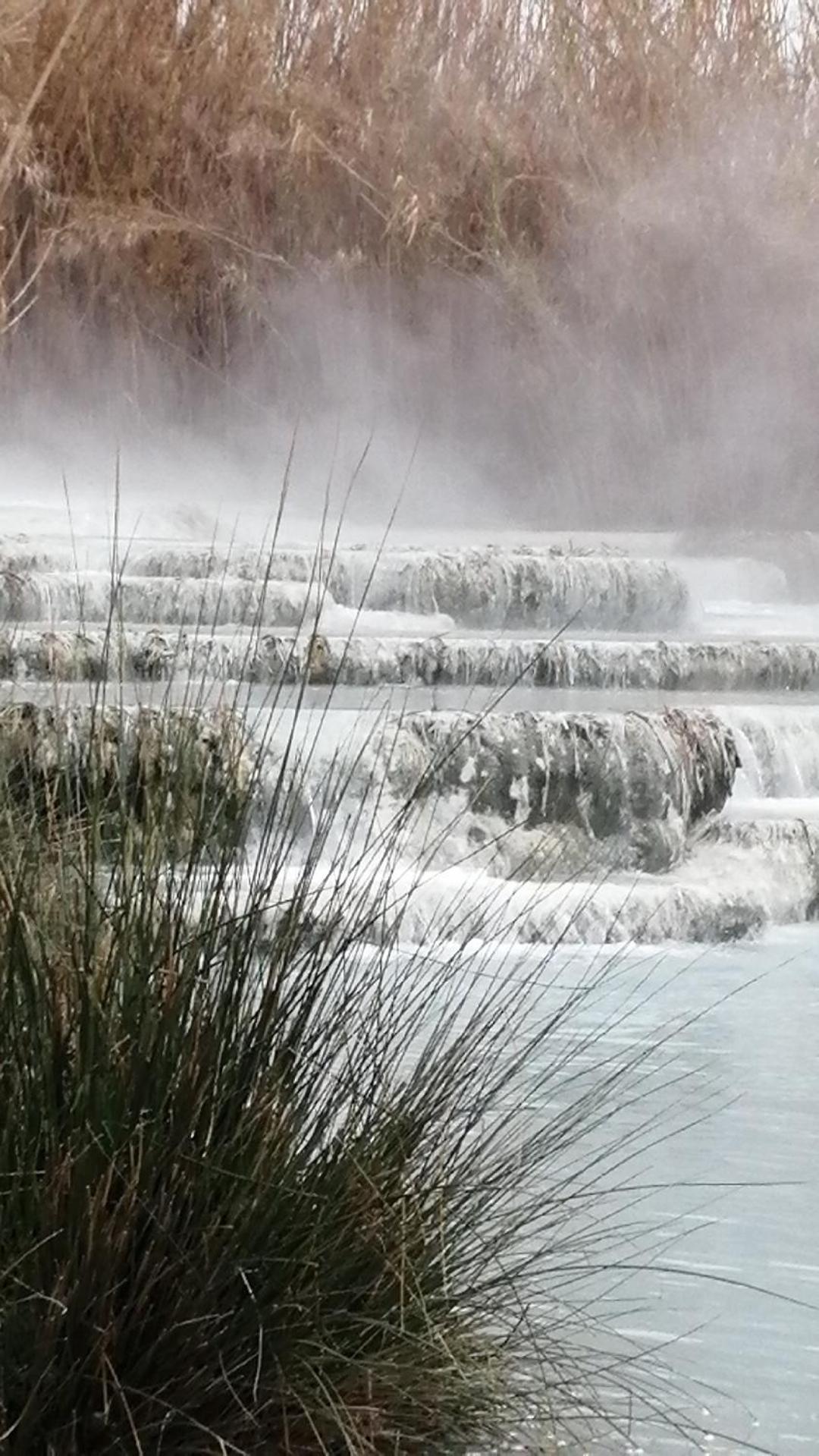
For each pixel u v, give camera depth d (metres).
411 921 8.57
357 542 19.36
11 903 3.55
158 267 24.22
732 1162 5.59
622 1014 7.52
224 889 3.75
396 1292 3.63
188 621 15.27
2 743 3.99
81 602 4.77
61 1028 3.40
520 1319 4.00
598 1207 5.14
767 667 14.72
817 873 10.70
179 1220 3.41
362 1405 3.57
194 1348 3.38
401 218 24.00
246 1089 3.53
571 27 24.45
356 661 13.32
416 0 24.92
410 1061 4.13
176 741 4.03
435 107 24.47
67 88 23.27
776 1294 4.56
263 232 24.62
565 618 18.03
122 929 3.53
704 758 11.12
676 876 10.62
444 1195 3.83
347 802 10.36
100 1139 3.34
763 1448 3.76
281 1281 3.48
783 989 8.27
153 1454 3.35
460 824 10.66
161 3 24.08
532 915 9.04
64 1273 3.25
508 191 24.58
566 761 10.87
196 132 24.34
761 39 24.42
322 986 3.77
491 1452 3.69
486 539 20.77
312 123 24.16
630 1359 4.07
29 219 23.03
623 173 23.95
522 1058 4.27
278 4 24.73
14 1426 3.23
